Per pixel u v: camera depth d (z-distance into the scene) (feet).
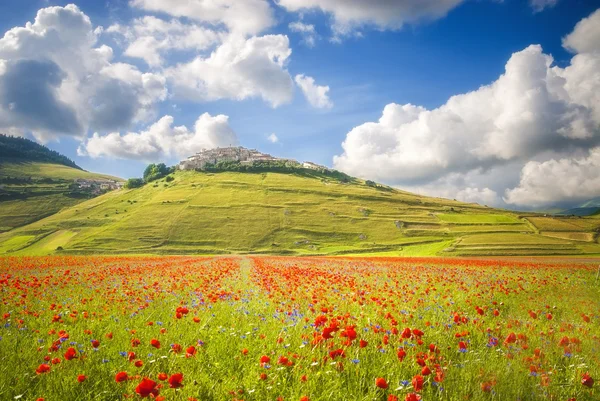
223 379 17.62
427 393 16.01
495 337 23.81
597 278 68.13
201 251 398.42
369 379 17.72
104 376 17.67
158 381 16.65
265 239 440.86
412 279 65.16
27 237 465.88
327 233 466.70
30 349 20.62
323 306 33.60
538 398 16.31
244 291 48.75
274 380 16.78
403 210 585.63
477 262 110.52
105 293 44.86
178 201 554.87
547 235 405.18
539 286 54.44
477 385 16.87
